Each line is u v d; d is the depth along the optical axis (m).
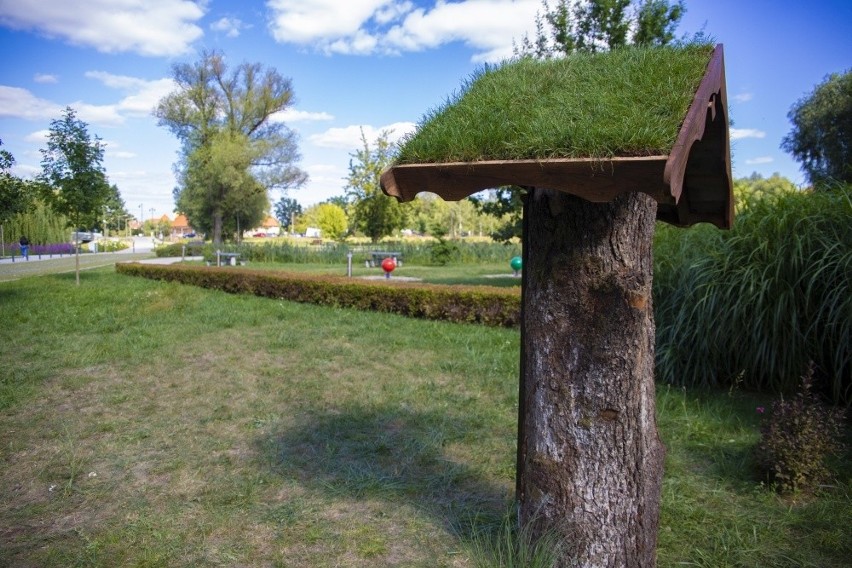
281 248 30.17
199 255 38.78
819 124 20.33
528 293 2.22
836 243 4.51
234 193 42.66
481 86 2.37
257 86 44.50
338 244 31.72
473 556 2.52
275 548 2.66
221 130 44.06
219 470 3.55
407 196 2.06
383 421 4.39
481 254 27.33
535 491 2.23
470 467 3.54
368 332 7.82
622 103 1.85
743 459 3.60
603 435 2.10
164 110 42.94
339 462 3.63
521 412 2.32
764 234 5.02
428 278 16.98
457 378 5.57
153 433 4.20
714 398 4.82
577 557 2.14
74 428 4.30
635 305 2.06
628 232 2.05
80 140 14.77
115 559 2.59
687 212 2.78
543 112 1.94
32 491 3.29
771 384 4.83
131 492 3.26
